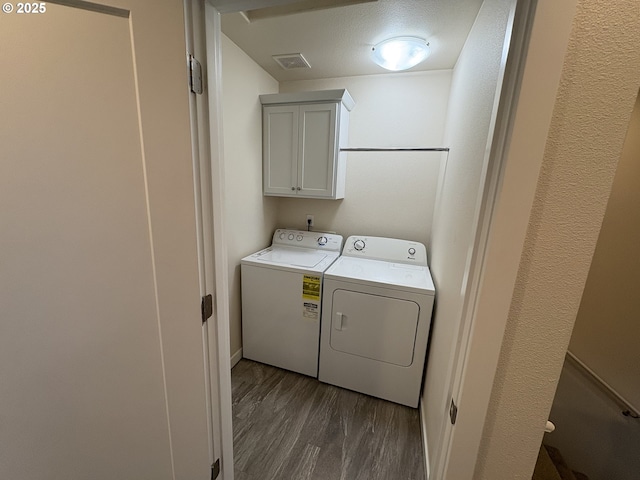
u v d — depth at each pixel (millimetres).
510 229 543
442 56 1899
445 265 1536
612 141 502
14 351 606
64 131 588
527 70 482
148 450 845
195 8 732
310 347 2080
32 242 590
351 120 2443
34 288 606
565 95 497
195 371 877
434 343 1647
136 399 793
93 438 747
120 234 684
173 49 665
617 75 481
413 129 2303
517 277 578
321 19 1493
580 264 554
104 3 577
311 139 2182
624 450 1758
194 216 777
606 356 1874
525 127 500
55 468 703
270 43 1800
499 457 692
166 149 698
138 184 683
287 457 1499
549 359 609
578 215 536
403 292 1765
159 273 751
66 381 679
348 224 2611
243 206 2174
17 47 526
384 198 2469
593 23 471
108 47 600
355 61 2045
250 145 2166
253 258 2199
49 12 543
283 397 1927
